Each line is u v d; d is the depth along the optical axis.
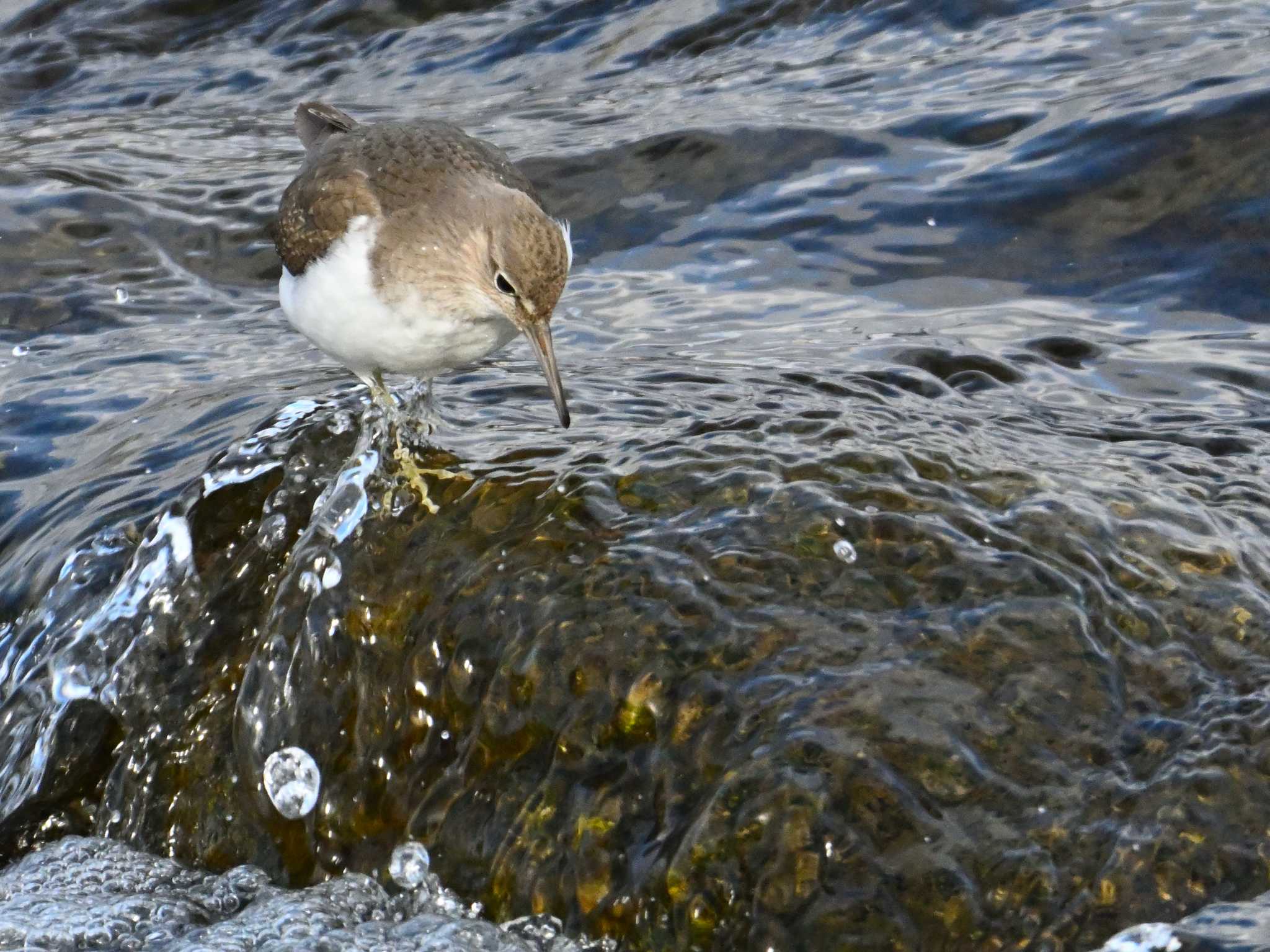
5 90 21.64
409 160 10.48
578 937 7.64
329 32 21.97
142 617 9.99
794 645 7.99
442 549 9.12
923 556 8.45
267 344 14.24
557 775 7.98
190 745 9.42
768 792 7.41
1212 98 15.09
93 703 9.84
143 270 16.12
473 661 8.52
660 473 9.30
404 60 20.77
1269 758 7.48
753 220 15.11
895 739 7.51
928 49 17.92
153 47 22.48
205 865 9.08
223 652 9.74
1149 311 12.98
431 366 10.59
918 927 7.06
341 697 8.91
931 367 12.06
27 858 9.21
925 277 13.91
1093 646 7.96
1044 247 14.03
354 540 9.37
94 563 10.49
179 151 18.77
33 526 11.17
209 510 10.28
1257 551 8.77
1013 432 10.52
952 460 9.38
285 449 10.53
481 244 10.05
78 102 21.09
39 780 9.70
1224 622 8.16
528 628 8.40
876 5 19.02
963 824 7.27
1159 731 7.61
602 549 8.71
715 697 7.83
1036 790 7.38
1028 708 7.66
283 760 8.93
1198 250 13.60
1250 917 6.89
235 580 9.98
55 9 23.45
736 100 17.31
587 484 9.29
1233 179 14.17
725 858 7.34
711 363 12.15
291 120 19.70
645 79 18.64
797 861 7.24
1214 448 10.41
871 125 16.19
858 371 11.84
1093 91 15.95
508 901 7.91
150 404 12.87
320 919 8.16
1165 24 17.20
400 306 10.16
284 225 10.62
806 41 18.77
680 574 8.43
